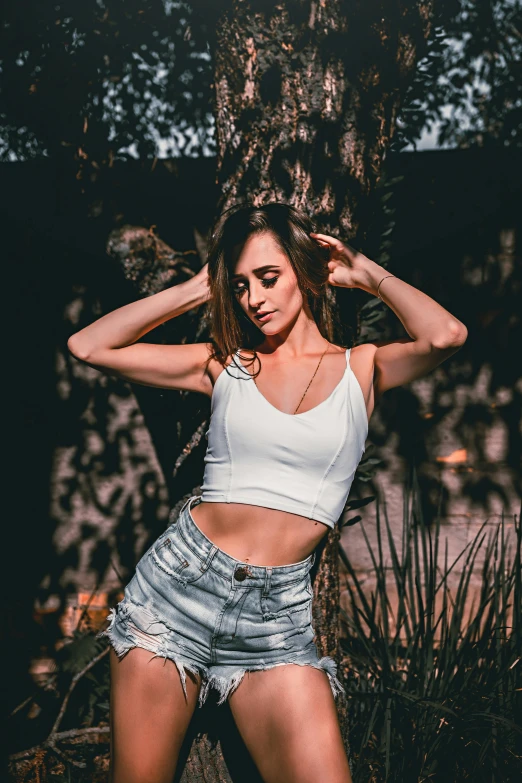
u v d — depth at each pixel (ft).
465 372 12.26
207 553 6.02
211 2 7.68
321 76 7.34
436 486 12.34
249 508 5.96
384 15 7.49
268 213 6.33
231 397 6.19
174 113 11.85
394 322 11.83
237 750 7.01
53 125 10.05
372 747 8.71
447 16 10.84
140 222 10.14
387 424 12.40
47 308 12.45
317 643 7.74
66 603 12.66
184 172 11.75
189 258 11.74
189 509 6.41
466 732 8.16
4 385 12.53
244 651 6.06
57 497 12.67
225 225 6.44
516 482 12.25
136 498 12.66
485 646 8.85
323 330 7.03
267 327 6.26
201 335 7.89
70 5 9.80
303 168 7.38
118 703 6.10
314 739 5.86
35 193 11.57
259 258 6.18
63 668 10.82
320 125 7.38
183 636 6.05
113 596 12.70
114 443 12.62
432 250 11.99
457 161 11.78
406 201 11.91
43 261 12.29
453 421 12.31
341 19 7.27
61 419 12.60
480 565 12.16
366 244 8.17
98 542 12.72
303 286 6.39
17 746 10.00
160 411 12.53
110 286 12.41
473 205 11.83
